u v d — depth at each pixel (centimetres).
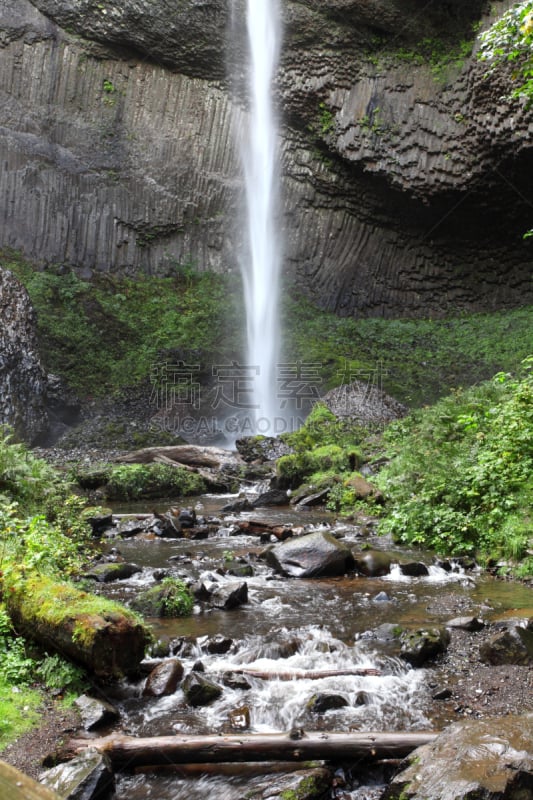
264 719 408
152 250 2544
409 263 2636
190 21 2361
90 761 339
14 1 2341
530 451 818
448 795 297
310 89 2445
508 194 2322
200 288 2500
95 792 328
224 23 2377
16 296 1666
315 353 2245
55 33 2386
